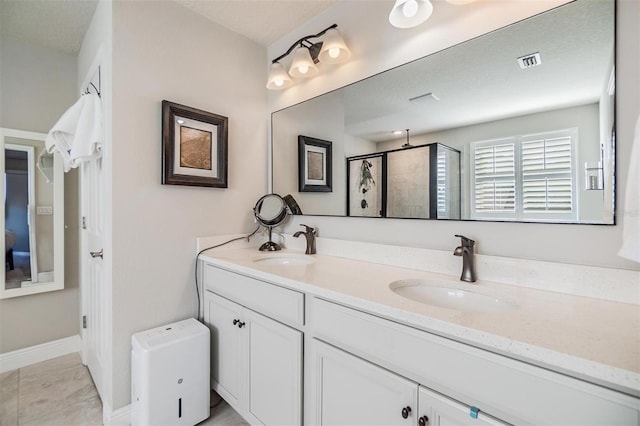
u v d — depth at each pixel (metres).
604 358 0.57
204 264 1.73
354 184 1.63
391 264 1.43
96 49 1.72
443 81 1.29
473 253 1.15
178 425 1.41
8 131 2.02
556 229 1.02
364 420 0.95
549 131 1.04
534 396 0.64
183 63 1.70
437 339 0.78
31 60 2.12
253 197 2.06
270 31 1.96
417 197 1.37
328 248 1.72
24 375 1.94
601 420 0.57
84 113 1.56
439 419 0.77
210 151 1.79
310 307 1.12
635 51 0.89
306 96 1.88
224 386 1.57
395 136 1.45
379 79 1.51
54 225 2.18
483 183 1.18
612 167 0.92
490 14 1.16
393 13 1.20
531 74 1.08
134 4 1.51
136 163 1.52
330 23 1.73
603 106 0.94
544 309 0.84
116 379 1.46
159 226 1.61
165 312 1.63
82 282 2.12
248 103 2.04
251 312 1.38
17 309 2.06
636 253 0.80
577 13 0.99
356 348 0.97
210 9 1.74
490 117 1.17
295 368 1.16
